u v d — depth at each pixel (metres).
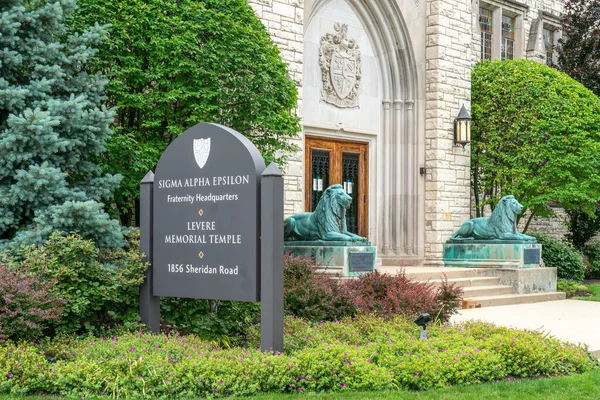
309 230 14.32
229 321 9.61
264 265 8.01
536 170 20.66
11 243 9.07
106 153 11.88
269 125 13.02
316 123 18.59
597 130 20.80
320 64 18.80
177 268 8.81
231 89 12.72
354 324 9.73
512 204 17.69
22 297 7.76
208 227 8.55
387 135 20.39
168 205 8.95
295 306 10.56
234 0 13.15
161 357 7.42
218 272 8.43
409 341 8.59
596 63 25.97
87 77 10.55
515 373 8.42
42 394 6.97
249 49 12.80
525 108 20.61
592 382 7.95
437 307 11.02
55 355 7.64
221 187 8.45
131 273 8.95
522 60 22.00
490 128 21.03
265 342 7.96
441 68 20.17
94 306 8.88
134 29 11.95
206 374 7.07
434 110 20.09
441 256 19.81
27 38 9.91
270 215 7.98
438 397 7.13
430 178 20.09
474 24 23.94
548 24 28.64
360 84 19.86
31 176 9.17
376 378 7.47
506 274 16.98
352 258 13.69
